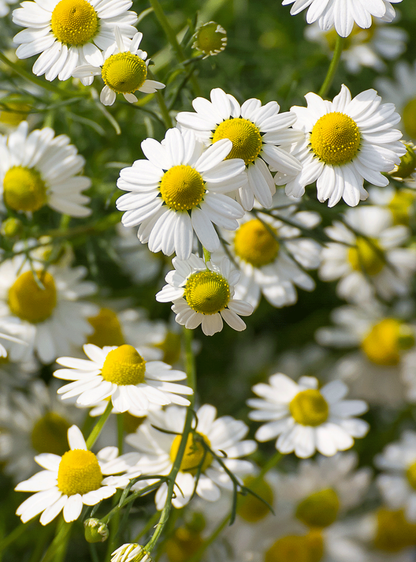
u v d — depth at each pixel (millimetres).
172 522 433
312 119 405
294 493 469
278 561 467
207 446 413
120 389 409
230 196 403
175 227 397
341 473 469
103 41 414
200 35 418
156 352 470
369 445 510
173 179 395
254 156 402
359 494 474
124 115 473
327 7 404
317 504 468
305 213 452
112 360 410
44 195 443
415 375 510
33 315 458
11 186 438
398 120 405
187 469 412
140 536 418
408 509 486
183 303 400
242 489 411
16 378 487
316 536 473
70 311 463
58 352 459
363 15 403
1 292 459
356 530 490
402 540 493
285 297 453
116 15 414
